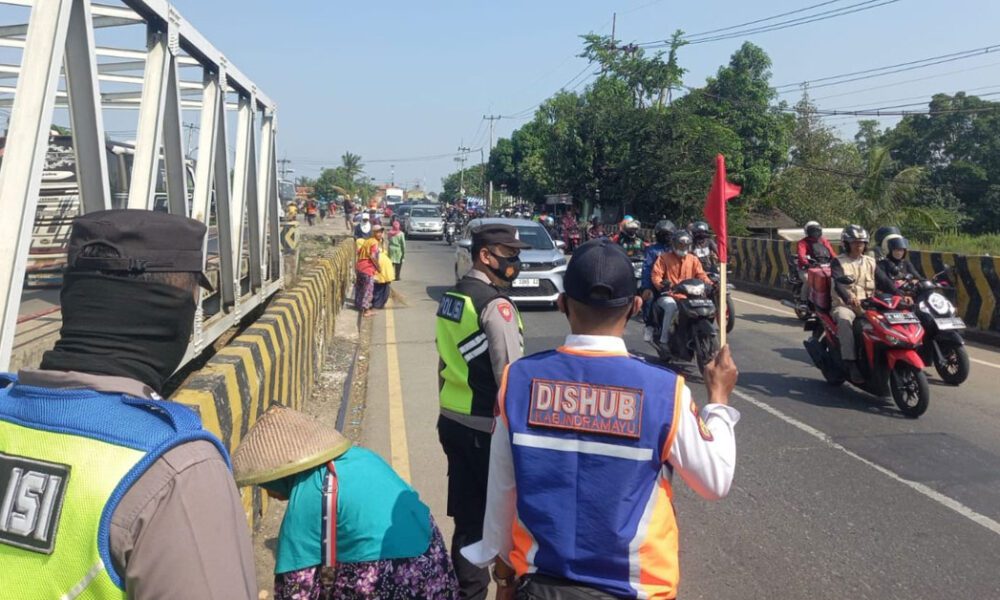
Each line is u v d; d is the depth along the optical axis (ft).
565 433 6.26
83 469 4.09
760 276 55.88
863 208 98.43
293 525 7.44
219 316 19.77
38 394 4.38
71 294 4.59
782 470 18.45
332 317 37.09
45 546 4.02
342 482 7.46
